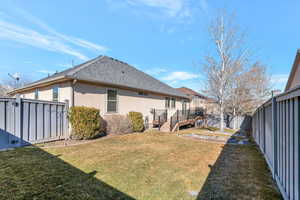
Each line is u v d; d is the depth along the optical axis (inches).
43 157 182.2
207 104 739.4
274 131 139.3
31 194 106.9
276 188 122.1
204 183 129.3
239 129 561.9
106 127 352.2
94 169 152.3
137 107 469.1
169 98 643.5
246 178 139.7
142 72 632.4
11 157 179.5
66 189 114.3
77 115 286.2
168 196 108.8
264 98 565.3
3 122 211.9
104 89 371.6
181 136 363.9
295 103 88.3
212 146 267.1
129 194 110.3
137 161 179.3
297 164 84.7
